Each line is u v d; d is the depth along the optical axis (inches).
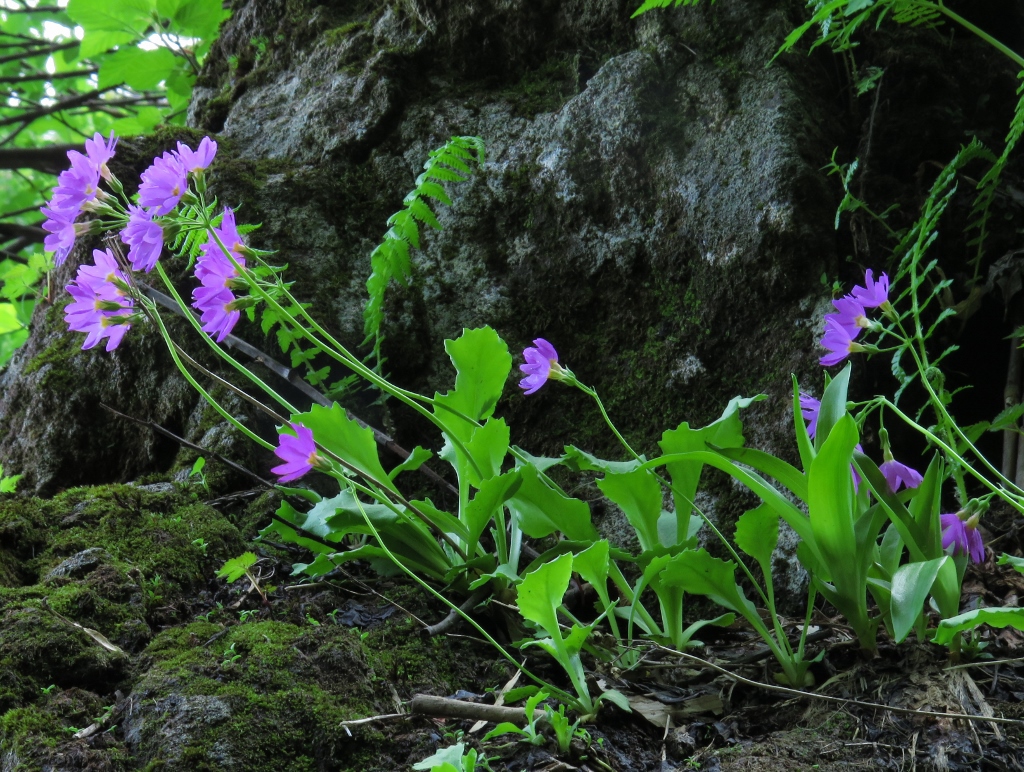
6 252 185.8
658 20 96.3
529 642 57.3
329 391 90.5
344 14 117.3
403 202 94.7
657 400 88.9
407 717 52.5
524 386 67.9
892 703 57.0
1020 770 50.4
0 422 105.8
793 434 81.2
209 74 129.2
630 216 92.4
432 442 93.7
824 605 75.5
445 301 96.5
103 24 142.5
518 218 97.2
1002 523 84.3
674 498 69.4
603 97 94.7
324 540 73.3
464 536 69.4
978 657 60.2
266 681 52.7
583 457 67.0
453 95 105.1
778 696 60.9
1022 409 71.9
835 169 85.9
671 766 52.7
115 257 64.8
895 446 88.3
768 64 89.4
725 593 63.2
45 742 47.3
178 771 46.1
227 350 92.4
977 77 104.5
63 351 100.5
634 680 63.4
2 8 205.9
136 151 103.3
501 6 104.3
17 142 231.3
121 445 96.4
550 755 50.9
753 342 86.0
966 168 98.3
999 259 92.3
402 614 66.2
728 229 86.7
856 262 88.6
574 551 67.6
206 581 67.9
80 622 57.4
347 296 96.7
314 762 49.7
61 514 70.7
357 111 104.7
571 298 94.3
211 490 82.2
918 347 89.9
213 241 64.2
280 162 104.1
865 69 99.1
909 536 61.3
